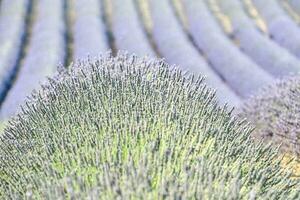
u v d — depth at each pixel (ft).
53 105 37.52
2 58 114.62
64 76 44.55
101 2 151.84
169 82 38.55
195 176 23.90
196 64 110.63
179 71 42.80
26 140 33.32
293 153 46.83
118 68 43.11
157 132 30.09
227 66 114.01
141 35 128.06
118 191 22.12
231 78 110.52
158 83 38.81
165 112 32.50
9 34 128.98
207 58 123.34
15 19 138.41
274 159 34.45
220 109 37.52
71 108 36.42
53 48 119.44
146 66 43.50
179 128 30.55
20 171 29.17
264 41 121.39
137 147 28.48
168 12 142.20
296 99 51.96
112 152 28.37
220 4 148.46
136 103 34.96
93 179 24.88
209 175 23.39
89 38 124.88
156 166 25.12
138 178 23.12
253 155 30.25
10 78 108.47
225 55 117.19
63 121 33.96
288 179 27.96
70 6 149.59
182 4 150.41
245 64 111.04
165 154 26.09
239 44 129.39
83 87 39.60
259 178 26.48
